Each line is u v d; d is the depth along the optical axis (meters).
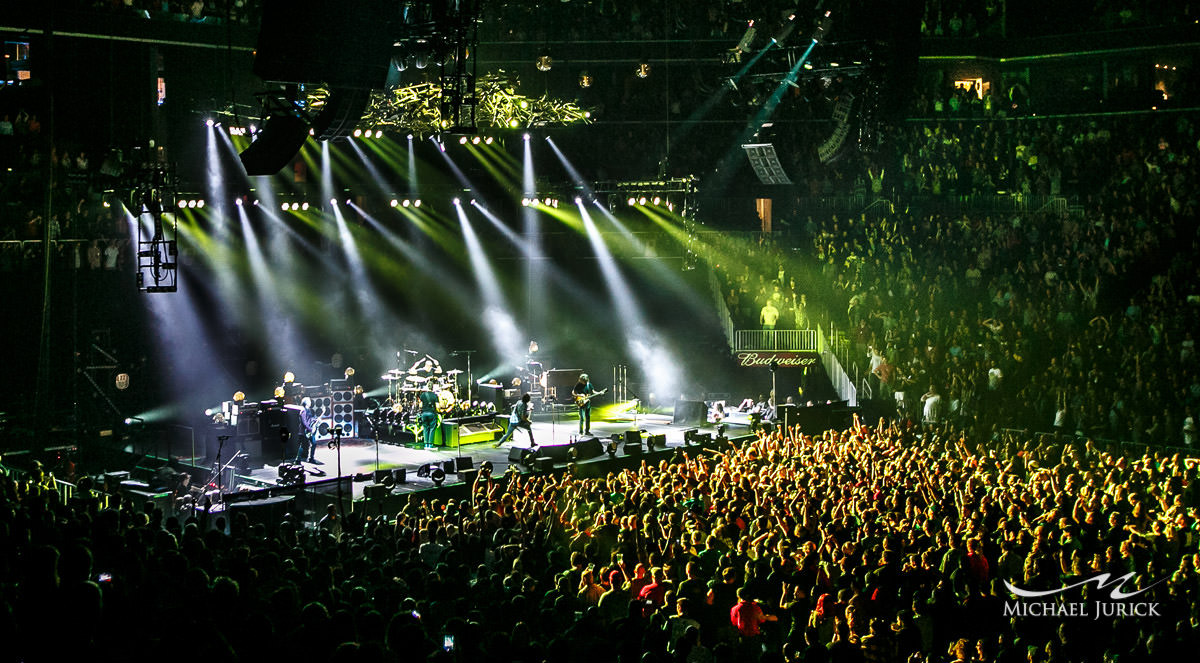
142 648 7.46
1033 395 32.47
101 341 33.06
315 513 24.44
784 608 12.88
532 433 32.44
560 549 16.72
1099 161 39.12
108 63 36.62
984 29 43.19
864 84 22.53
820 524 16.58
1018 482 20.52
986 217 39.69
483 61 39.91
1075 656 11.73
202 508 23.89
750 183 39.38
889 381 34.94
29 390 32.00
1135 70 43.00
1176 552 16.44
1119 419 30.20
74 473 26.14
